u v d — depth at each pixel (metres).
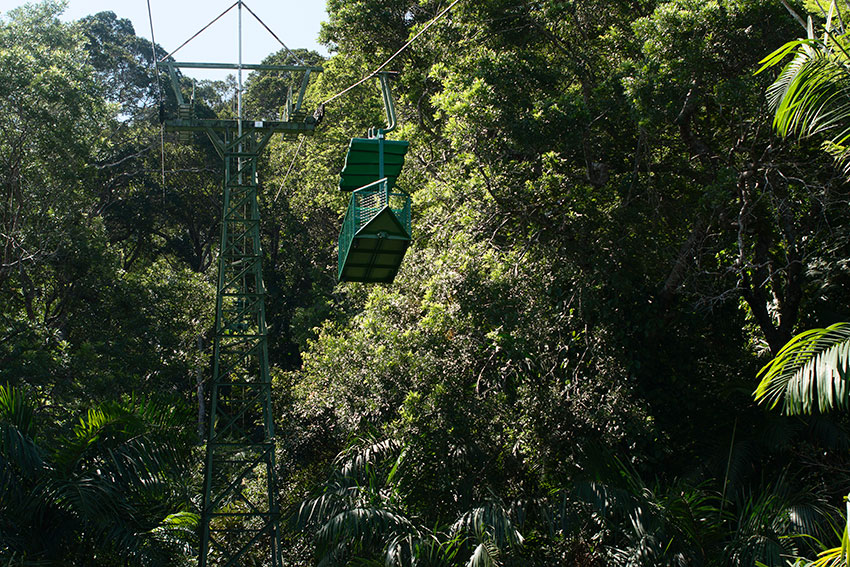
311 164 36.66
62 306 29.12
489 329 18.47
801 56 9.12
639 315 18.52
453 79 18.91
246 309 18.27
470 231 18.83
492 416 17.80
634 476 16.83
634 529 14.12
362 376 20.06
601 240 18.20
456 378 18.16
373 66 26.56
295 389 25.97
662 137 19.86
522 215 18.12
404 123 25.28
